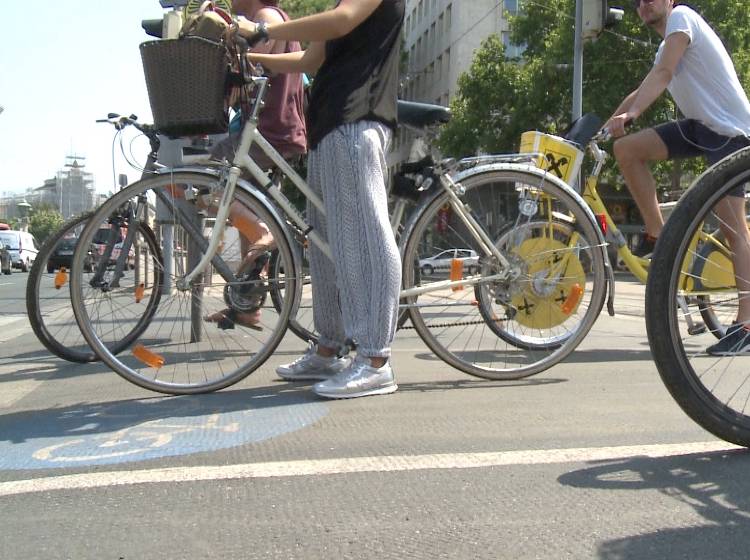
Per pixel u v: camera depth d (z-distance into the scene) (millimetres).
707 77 3637
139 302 3105
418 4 46219
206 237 3061
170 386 2967
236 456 2133
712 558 1455
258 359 3029
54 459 2152
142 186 2980
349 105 2797
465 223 3160
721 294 2303
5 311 8461
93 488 1886
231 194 2947
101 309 3029
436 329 3166
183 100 2709
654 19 3830
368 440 2264
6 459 2162
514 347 3293
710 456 2062
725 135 3652
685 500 1744
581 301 3289
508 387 3070
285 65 2941
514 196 3211
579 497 1772
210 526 1640
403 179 3109
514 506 1723
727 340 2297
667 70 3586
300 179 3012
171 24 4133
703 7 21219
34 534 1616
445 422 2469
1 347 4820
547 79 23344
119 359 3057
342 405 2740
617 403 2746
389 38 2865
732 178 1985
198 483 1905
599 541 1534
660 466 1985
